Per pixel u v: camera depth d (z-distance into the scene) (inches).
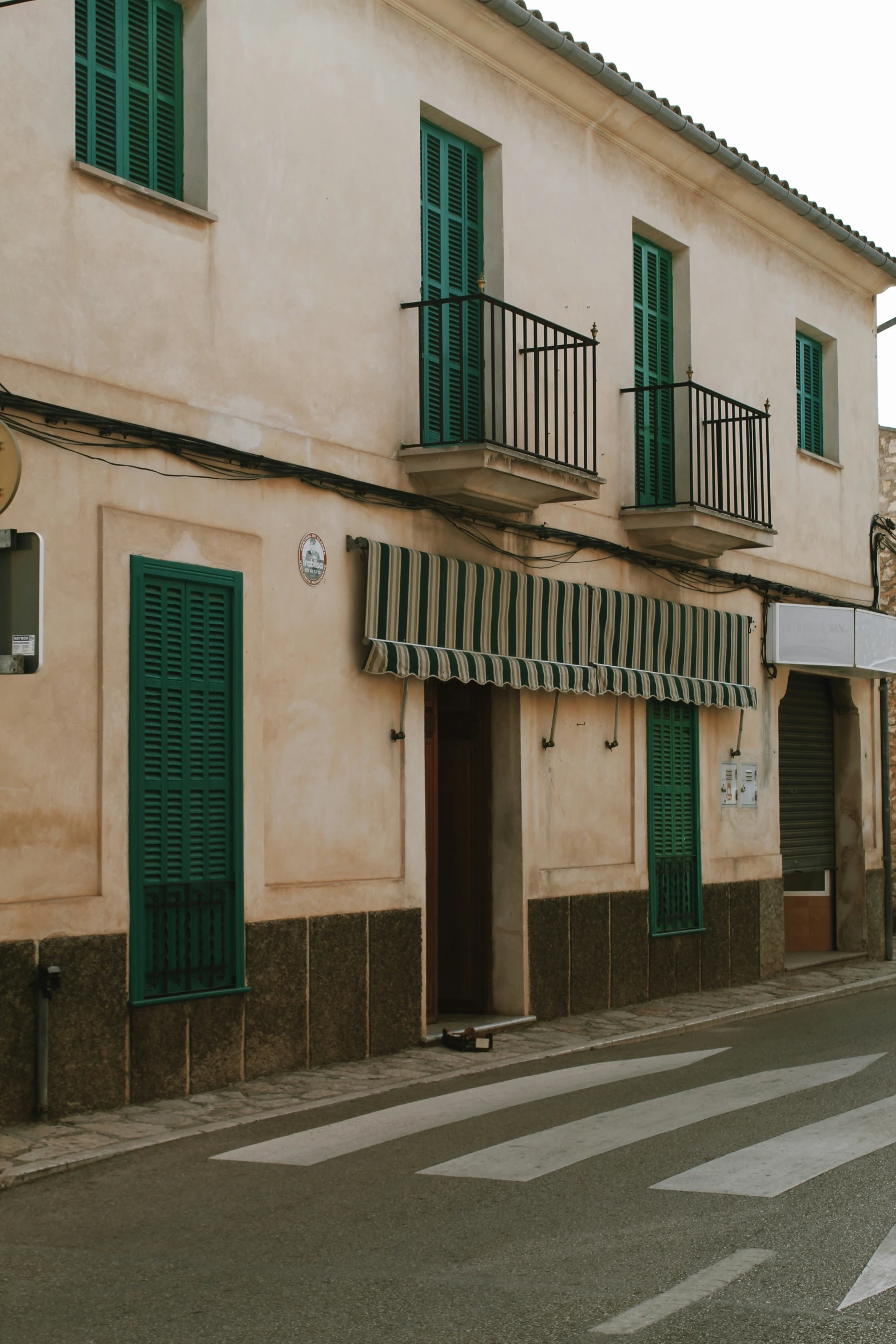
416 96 443.8
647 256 572.1
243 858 369.4
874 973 648.4
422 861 430.9
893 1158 272.2
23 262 322.3
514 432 447.2
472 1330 181.5
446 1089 363.3
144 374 350.6
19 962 312.5
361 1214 239.5
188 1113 327.9
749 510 607.2
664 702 559.5
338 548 406.0
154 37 368.2
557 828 496.4
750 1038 454.9
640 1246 216.7
